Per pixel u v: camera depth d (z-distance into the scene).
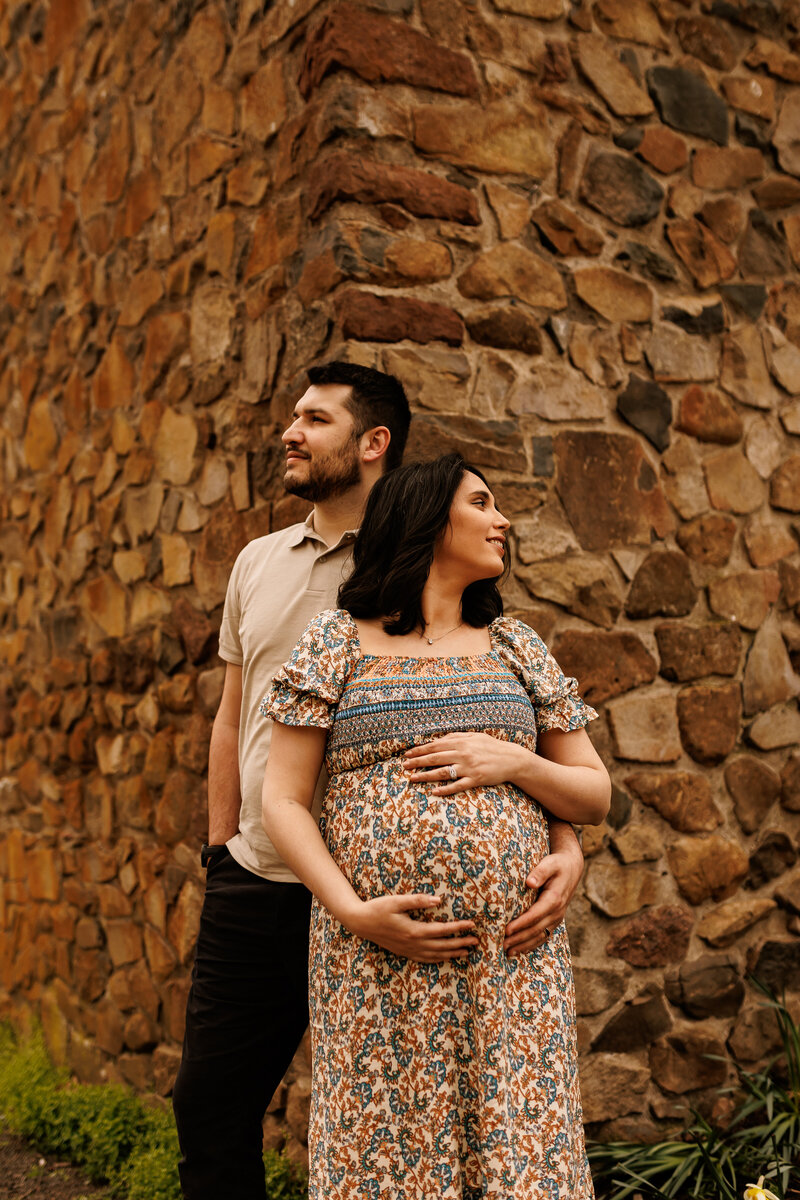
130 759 3.79
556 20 3.13
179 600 3.51
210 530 3.33
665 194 3.29
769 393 3.43
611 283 3.15
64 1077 3.99
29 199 4.99
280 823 1.70
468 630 1.88
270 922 2.05
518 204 3.00
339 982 1.67
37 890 4.53
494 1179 1.52
